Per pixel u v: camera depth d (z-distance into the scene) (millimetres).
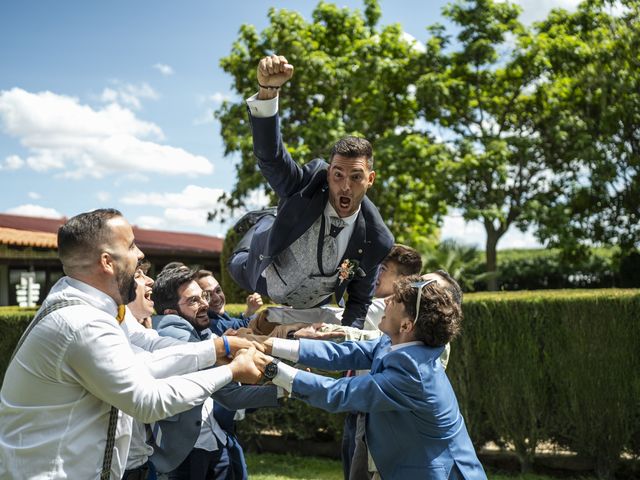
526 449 6078
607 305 5750
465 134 18781
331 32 18609
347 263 3139
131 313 3469
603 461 5875
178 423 3490
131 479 3273
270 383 3127
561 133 16969
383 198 17266
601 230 18984
